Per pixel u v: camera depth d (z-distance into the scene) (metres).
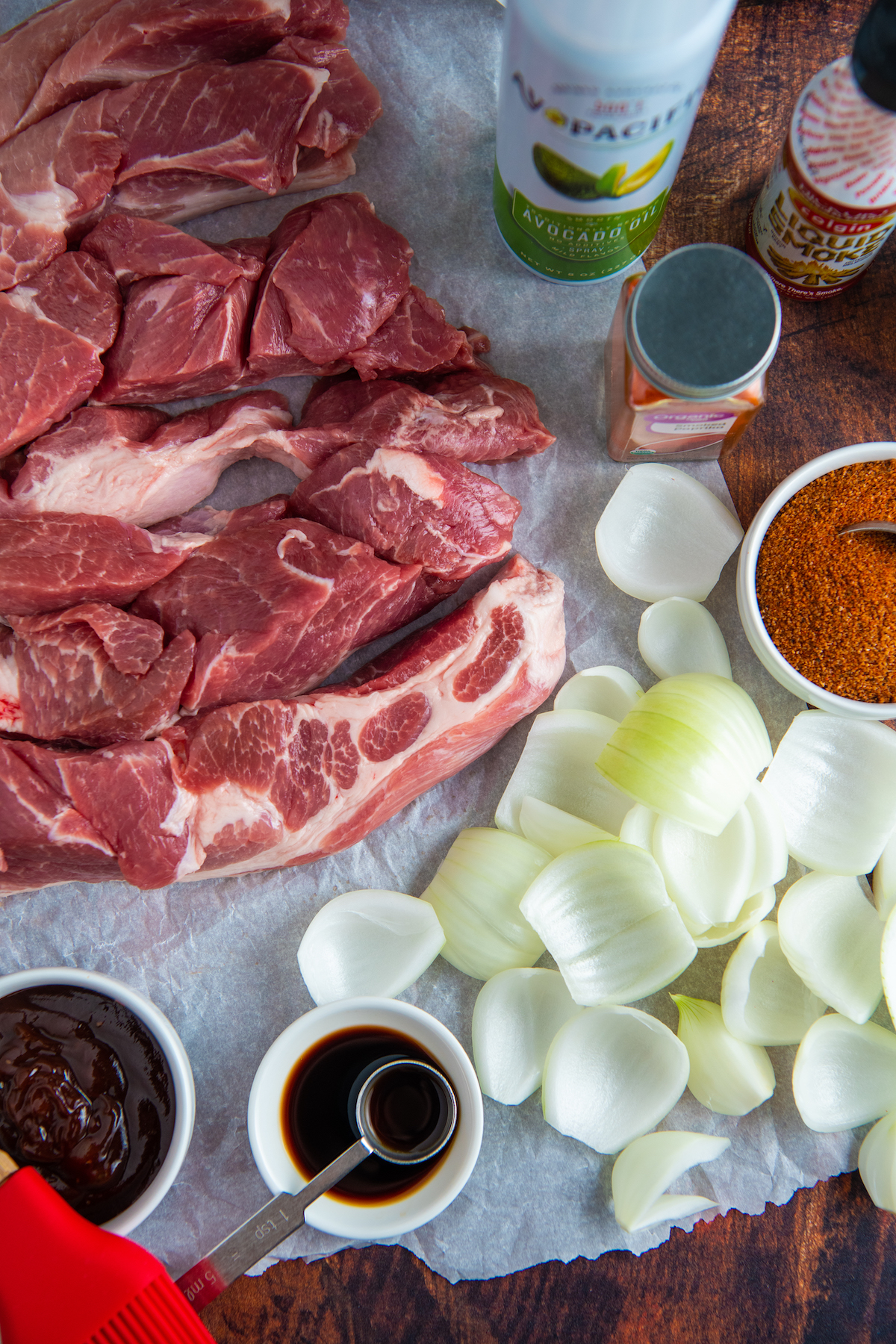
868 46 0.40
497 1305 0.47
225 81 0.47
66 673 0.46
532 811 0.48
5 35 0.48
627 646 0.51
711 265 0.43
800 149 0.44
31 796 0.45
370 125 0.49
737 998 0.47
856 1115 0.47
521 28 0.40
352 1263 0.47
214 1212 0.48
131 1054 0.45
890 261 0.50
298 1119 0.45
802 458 0.50
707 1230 0.48
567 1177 0.48
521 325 0.51
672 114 0.41
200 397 0.51
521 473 0.51
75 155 0.47
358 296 0.48
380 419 0.48
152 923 0.49
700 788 0.46
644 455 0.50
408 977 0.48
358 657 0.51
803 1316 0.47
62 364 0.47
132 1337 0.38
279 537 0.48
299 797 0.47
